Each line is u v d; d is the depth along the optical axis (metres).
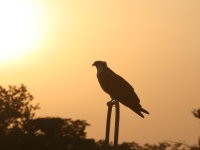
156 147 30.28
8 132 34.84
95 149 31.45
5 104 36.25
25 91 37.16
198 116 29.77
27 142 34.09
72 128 33.81
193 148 28.98
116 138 16.36
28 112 35.75
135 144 31.14
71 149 33.41
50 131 33.91
